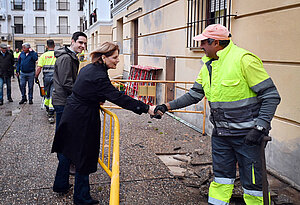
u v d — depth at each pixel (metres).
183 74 7.11
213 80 2.73
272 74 4.14
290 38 3.80
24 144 5.31
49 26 40.16
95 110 3.06
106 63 2.98
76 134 3.03
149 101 8.75
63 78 3.83
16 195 3.50
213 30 2.68
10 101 9.80
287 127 3.90
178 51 7.38
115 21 15.88
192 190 3.73
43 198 3.45
